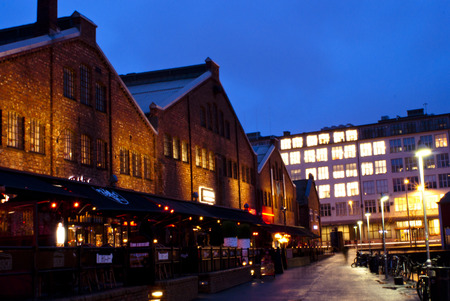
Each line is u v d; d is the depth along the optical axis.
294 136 116.81
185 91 37.19
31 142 21.30
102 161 26.31
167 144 34.12
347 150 112.00
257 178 52.69
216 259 24.03
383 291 21.70
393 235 105.88
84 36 25.48
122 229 26.47
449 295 14.44
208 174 40.25
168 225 29.77
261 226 46.69
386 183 107.69
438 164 104.19
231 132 46.78
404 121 107.94
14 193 17.72
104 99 27.00
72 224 23.30
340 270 38.72
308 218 74.31
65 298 12.04
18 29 30.39
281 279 29.69
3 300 11.53
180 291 18.31
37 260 12.01
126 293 14.76
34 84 21.67
